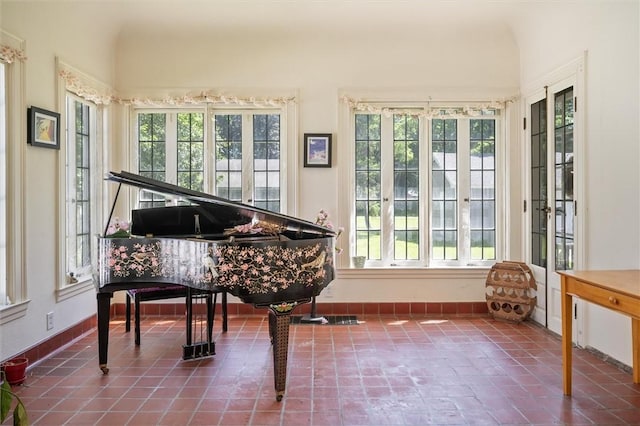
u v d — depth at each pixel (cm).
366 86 485
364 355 354
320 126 485
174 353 360
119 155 479
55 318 367
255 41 482
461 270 484
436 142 495
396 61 486
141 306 481
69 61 389
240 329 429
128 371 322
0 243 314
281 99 480
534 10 422
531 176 462
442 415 253
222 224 363
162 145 491
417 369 323
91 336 406
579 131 367
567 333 277
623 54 316
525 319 451
